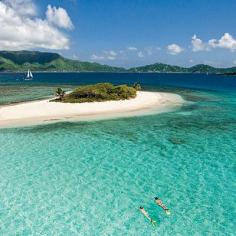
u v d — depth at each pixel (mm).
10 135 37750
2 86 118312
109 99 65125
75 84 138250
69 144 33969
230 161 28312
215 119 47938
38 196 21672
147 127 42094
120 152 31094
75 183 23766
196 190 22469
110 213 19516
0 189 22719
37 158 29391
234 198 21297
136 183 23703
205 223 18375
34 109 54031
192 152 30969
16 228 17984
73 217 19078
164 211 19703
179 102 67125
